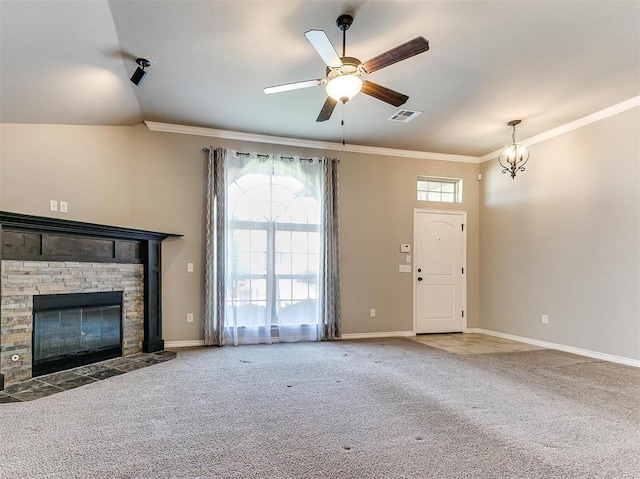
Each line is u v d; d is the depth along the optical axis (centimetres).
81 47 289
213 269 495
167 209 490
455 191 628
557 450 221
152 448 220
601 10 261
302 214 538
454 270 616
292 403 293
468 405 290
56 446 221
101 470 197
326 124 485
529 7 258
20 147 347
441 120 470
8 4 222
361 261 569
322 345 503
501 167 587
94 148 425
